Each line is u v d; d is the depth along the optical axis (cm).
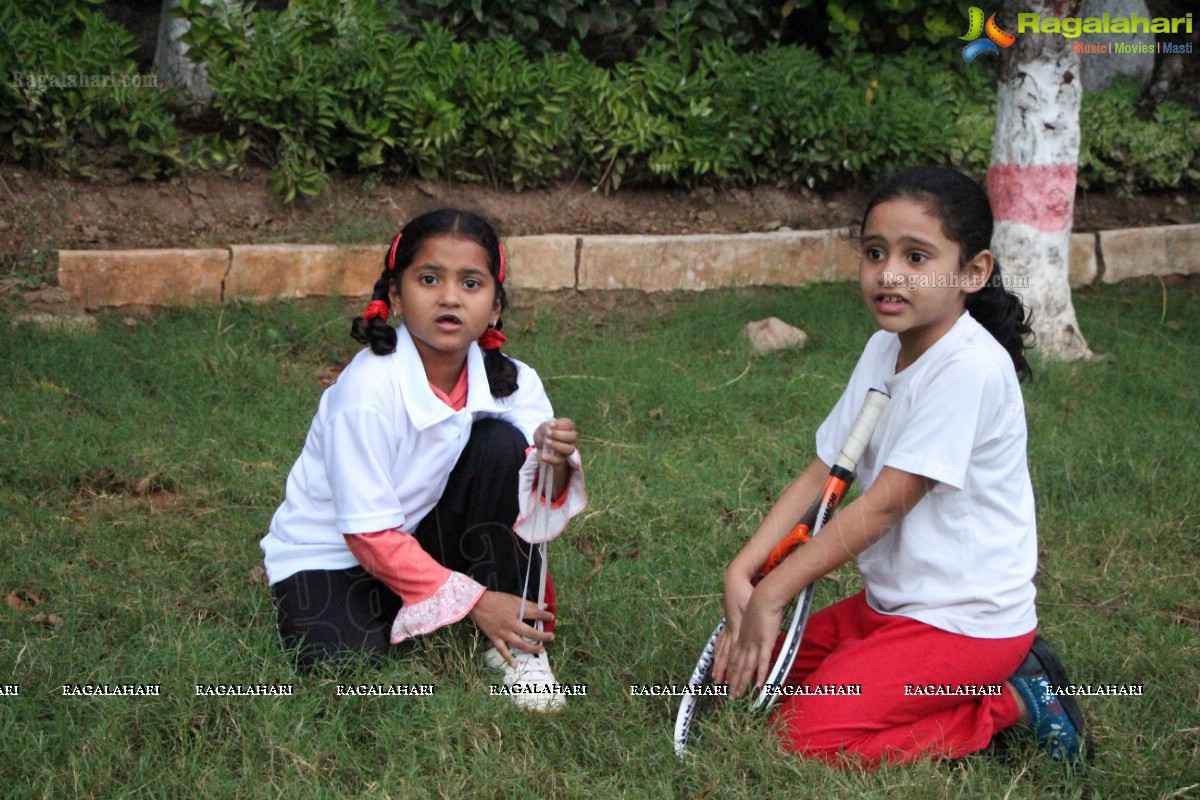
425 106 622
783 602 251
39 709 264
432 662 286
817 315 600
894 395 258
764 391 498
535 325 577
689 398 479
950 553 252
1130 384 533
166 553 344
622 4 759
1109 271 717
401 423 276
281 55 610
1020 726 264
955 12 798
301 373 498
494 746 254
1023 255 569
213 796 236
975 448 248
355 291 586
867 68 765
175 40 656
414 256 271
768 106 687
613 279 625
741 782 242
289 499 296
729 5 771
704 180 696
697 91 679
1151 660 304
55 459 390
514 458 284
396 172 641
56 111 570
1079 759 259
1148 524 392
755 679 257
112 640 297
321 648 281
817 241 663
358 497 272
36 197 568
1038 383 527
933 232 242
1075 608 340
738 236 648
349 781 248
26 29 574
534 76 648
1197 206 788
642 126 662
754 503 399
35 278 533
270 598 314
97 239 564
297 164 602
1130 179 779
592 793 242
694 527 382
